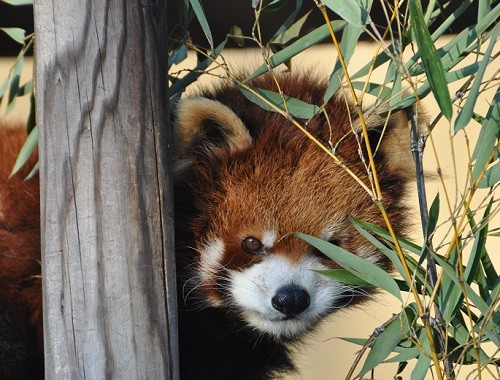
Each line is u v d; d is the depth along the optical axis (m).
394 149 4.36
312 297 4.21
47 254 2.97
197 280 4.29
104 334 2.93
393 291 3.34
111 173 2.91
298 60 5.89
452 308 3.15
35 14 2.95
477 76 3.03
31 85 3.95
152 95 2.98
